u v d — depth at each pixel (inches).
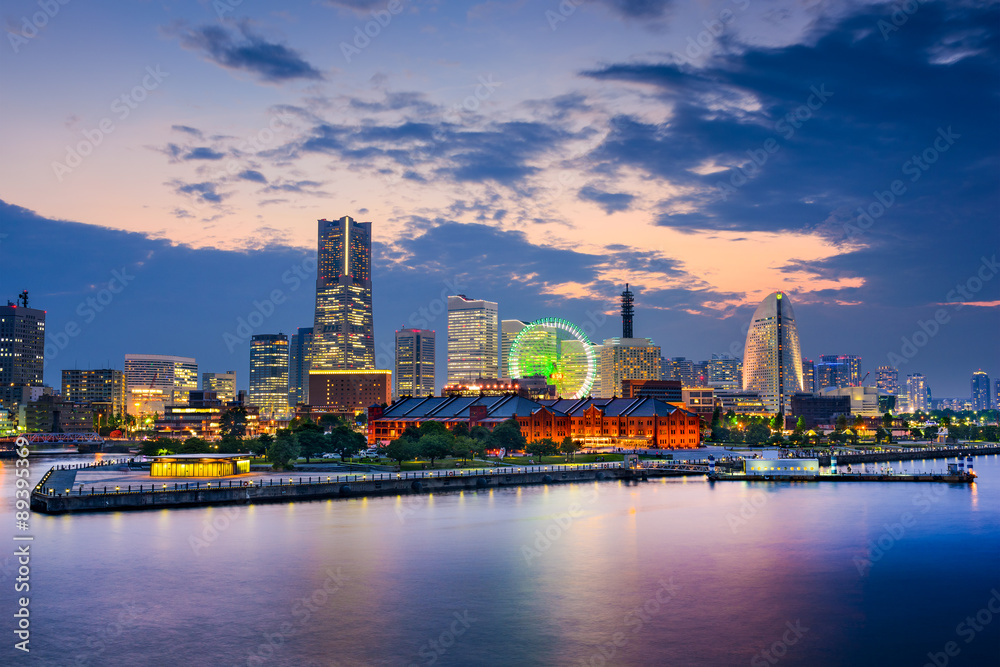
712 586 3993.6
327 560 4493.1
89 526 5413.4
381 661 2974.9
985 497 7436.0
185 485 6884.8
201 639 3193.9
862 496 7549.2
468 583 4028.1
